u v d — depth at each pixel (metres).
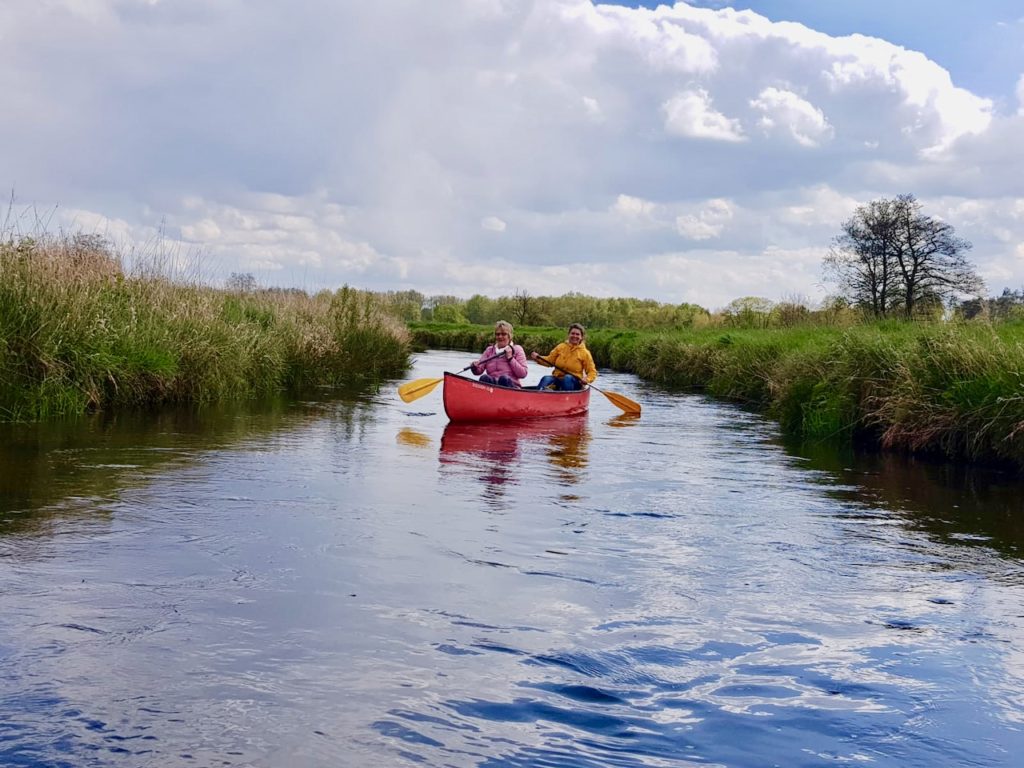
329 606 3.80
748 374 17.12
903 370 9.84
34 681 2.88
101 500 5.64
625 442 10.13
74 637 3.28
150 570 4.18
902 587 4.46
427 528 5.33
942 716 2.96
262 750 2.51
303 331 16.61
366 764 2.47
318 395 14.40
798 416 11.83
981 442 8.75
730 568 4.72
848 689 3.16
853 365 11.03
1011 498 7.01
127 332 11.06
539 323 66.38
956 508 6.57
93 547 4.53
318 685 2.98
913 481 7.74
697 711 2.94
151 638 3.32
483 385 11.62
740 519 5.99
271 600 3.84
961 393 9.03
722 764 2.58
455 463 8.02
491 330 49.06
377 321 21.25
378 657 3.26
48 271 10.30
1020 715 2.99
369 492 6.39
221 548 4.64
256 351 14.17
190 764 2.41
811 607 4.09
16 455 7.15
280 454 7.95
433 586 4.16
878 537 5.57
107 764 2.38
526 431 10.96
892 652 3.53
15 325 9.41
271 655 3.22
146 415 10.26
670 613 3.93
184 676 2.99
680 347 22.72
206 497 5.91
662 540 5.30
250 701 2.83
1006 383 8.49
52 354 9.59
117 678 2.94
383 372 20.41
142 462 7.12
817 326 21.31
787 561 4.91
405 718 2.77
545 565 4.62
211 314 13.15
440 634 3.53
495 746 2.62
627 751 2.63
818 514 6.25
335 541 4.89
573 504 6.29
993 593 4.38
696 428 11.88
